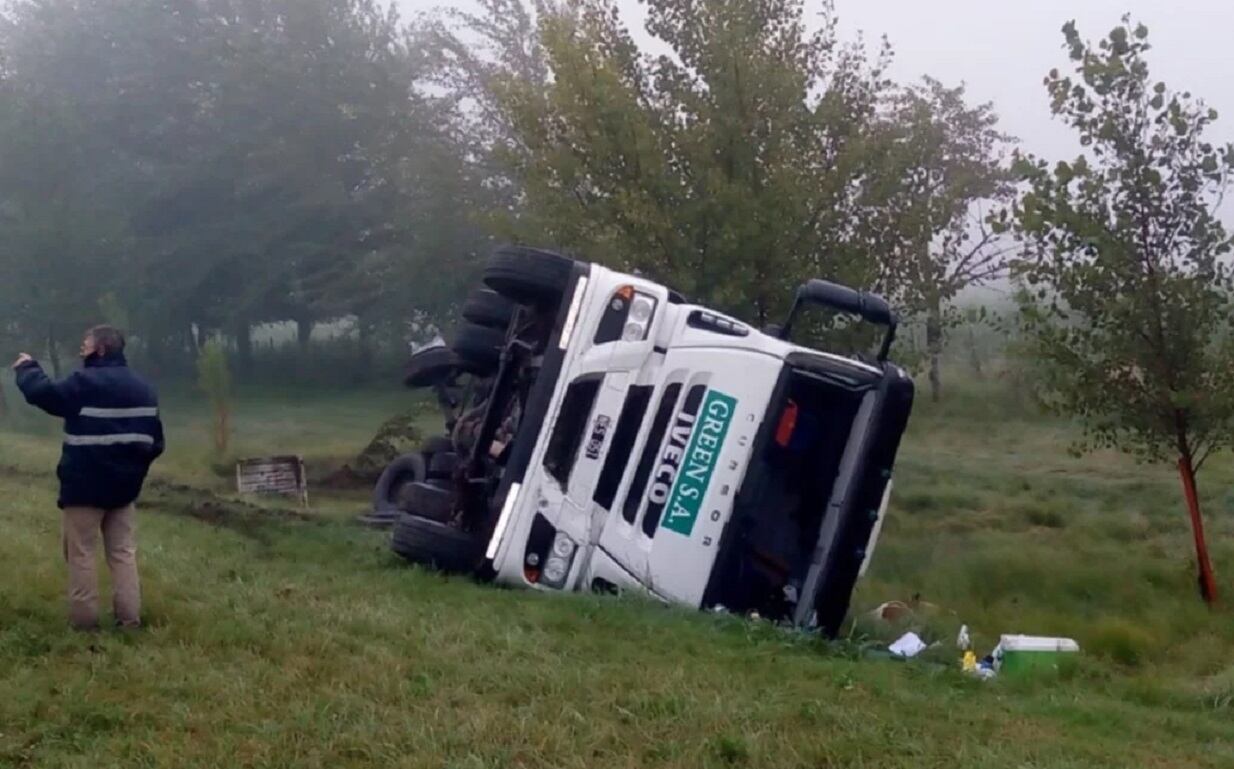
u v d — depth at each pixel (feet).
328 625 26.22
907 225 56.29
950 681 28.09
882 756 20.51
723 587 34.22
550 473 34.04
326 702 21.17
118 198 153.69
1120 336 44.19
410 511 37.60
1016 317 48.73
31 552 31.42
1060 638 34.76
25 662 22.67
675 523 34.14
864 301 38.55
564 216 57.00
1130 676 33.27
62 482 24.48
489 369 42.98
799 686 24.64
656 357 34.63
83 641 23.98
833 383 34.73
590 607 30.53
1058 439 83.82
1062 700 27.20
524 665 24.17
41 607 25.94
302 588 30.63
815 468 35.40
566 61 56.39
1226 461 74.28
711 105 56.18
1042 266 45.09
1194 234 43.70
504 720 20.62
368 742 19.45
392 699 21.66
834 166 56.29
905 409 34.42
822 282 39.11
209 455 74.64
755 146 56.29
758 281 55.26
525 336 38.34
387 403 135.85
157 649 23.89
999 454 80.02
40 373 24.22
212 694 21.50
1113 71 43.55
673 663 25.63
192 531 40.73
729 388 34.55
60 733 19.60
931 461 77.15
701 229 54.95
